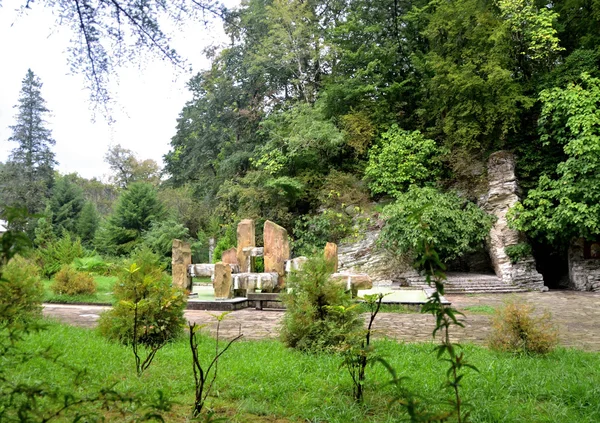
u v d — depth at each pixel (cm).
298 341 644
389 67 2323
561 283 2056
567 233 1762
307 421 378
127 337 665
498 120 1994
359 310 657
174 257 1407
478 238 1927
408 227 1842
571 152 1706
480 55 1912
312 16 2306
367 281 1162
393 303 1200
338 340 627
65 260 2145
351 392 439
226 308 1216
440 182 2105
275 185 2156
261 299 1262
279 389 453
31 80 3741
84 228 3531
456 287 1808
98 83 423
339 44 2367
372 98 2333
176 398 417
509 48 1883
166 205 3250
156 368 520
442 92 2036
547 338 640
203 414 361
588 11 1909
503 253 1909
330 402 412
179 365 542
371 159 2161
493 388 455
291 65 2403
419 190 1959
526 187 2033
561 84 1852
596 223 1667
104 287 1730
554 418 379
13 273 775
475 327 938
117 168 4559
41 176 3747
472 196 2050
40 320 820
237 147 2595
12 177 3569
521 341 646
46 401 341
